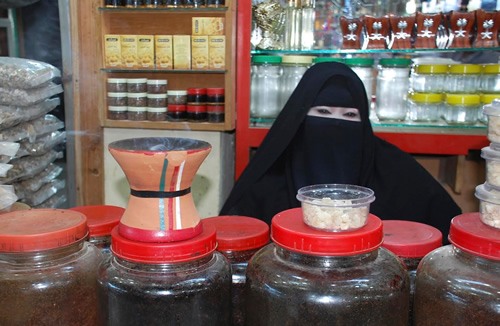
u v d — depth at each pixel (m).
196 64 1.81
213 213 1.87
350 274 0.64
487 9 1.77
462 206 1.85
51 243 0.62
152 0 1.79
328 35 1.91
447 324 0.64
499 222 0.61
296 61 1.79
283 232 0.61
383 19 1.80
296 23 1.86
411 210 1.45
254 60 1.81
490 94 1.75
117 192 1.89
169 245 0.58
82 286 0.67
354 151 1.31
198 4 1.77
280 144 1.35
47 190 1.17
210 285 0.64
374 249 0.61
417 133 1.73
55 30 1.78
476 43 1.76
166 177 0.57
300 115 1.31
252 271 0.68
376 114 1.86
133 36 1.82
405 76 1.81
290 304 0.63
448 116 1.79
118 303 0.63
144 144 0.60
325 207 0.60
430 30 1.79
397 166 1.49
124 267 0.64
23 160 1.07
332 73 1.30
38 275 0.65
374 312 0.62
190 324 0.63
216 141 1.84
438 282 0.65
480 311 0.61
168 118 1.87
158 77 2.00
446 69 1.78
